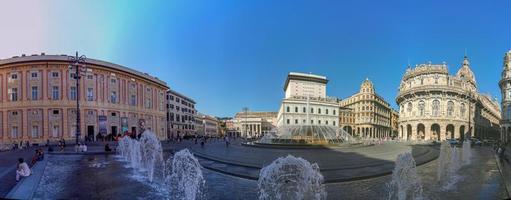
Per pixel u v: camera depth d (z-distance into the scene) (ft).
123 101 177.17
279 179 35.29
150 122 201.67
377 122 374.43
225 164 60.54
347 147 103.24
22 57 151.33
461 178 45.32
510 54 184.34
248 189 37.22
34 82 151.43
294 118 295.89
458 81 239.91
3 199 31.22
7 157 78.18
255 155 76.59
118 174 48.34
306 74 331.77
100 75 164.55
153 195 34.30
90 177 45.52
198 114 411.95
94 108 159.84
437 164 63.67
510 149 82.58
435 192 35.88
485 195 34.32
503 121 188.03
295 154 79.36
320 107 306.14
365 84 363.35
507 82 185.57
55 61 151.43
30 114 150.41
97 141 142.51
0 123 152.97
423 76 238.89
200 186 38.86
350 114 368.27
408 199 32.68
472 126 254.88
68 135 151.12
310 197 32.89
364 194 34.58
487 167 58.13
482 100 290.97
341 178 41.83
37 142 147.84
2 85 154.30
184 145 130.00
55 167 56.75
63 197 32.89
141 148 86.43
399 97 263.49
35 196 33.14
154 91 208.44
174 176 45.11
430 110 232.53
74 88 155.22
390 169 51.01
